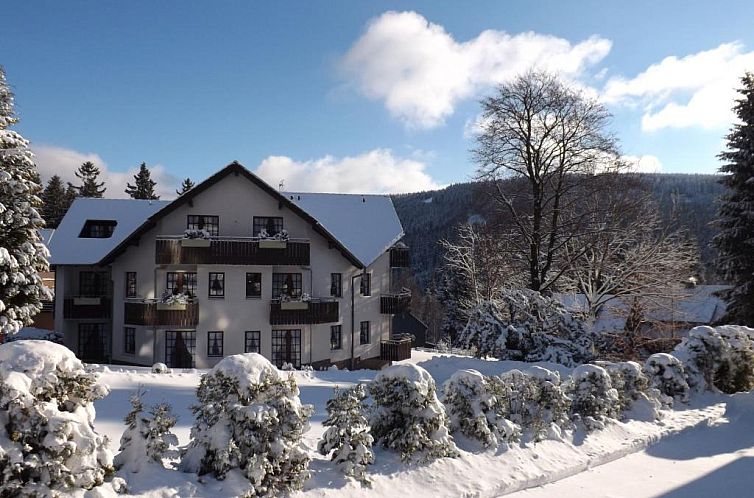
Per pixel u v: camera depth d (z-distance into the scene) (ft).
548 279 100.68
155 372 56.80
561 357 66.90
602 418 34.73
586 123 90.58
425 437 25.05
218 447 19.93
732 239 85.97
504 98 93.04
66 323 97.14
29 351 16.92
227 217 92.48
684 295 107.55
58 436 15.94
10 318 55.47
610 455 30.89
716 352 49.06
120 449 20.11
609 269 105.91
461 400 28.32
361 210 118.83
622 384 38.17
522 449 28.55
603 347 84.99
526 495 24.88
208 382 21.18
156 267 90.38
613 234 100.37
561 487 26.20
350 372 68.59
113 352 95.35
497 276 124.88
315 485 21.68
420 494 23.02
